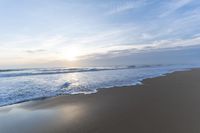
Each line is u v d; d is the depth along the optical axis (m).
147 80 13.84
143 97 7.56
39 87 11.35
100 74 22.09
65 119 4.99
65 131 4.12
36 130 4.25
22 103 7.10
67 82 13.94
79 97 8.07
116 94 8.55
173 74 18.67
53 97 8.19
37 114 5.56
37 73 24.58
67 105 6.62
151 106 5.99
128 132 3.88
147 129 3.98
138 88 10.12
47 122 4.79
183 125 4.09
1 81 14.95
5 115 5.52
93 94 8.72
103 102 6.95
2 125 4.63
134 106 6.12
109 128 4.18
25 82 14.14
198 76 16.03
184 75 17.27
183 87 9.94
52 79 16.55
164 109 5.54
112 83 12.85
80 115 5.31
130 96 7.93
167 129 3.90
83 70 32.50
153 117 4.79
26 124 4.68
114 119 4.82
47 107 6.40
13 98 8.05
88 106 6.38
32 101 7.44
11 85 12.34
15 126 4.55
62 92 9.50
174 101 6.55
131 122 4.51
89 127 4.30
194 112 5.10
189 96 7.40
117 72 25.09
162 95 7.79
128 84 12.03
